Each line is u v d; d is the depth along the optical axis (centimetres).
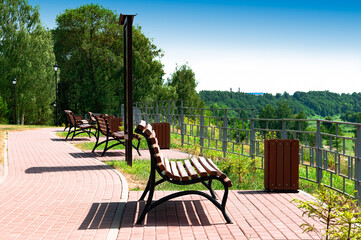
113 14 4656
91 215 475
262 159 839
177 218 467
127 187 635
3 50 4303
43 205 523
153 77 4638
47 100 4544
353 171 589
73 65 4700
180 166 529
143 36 4622
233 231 417
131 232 413
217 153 1085
